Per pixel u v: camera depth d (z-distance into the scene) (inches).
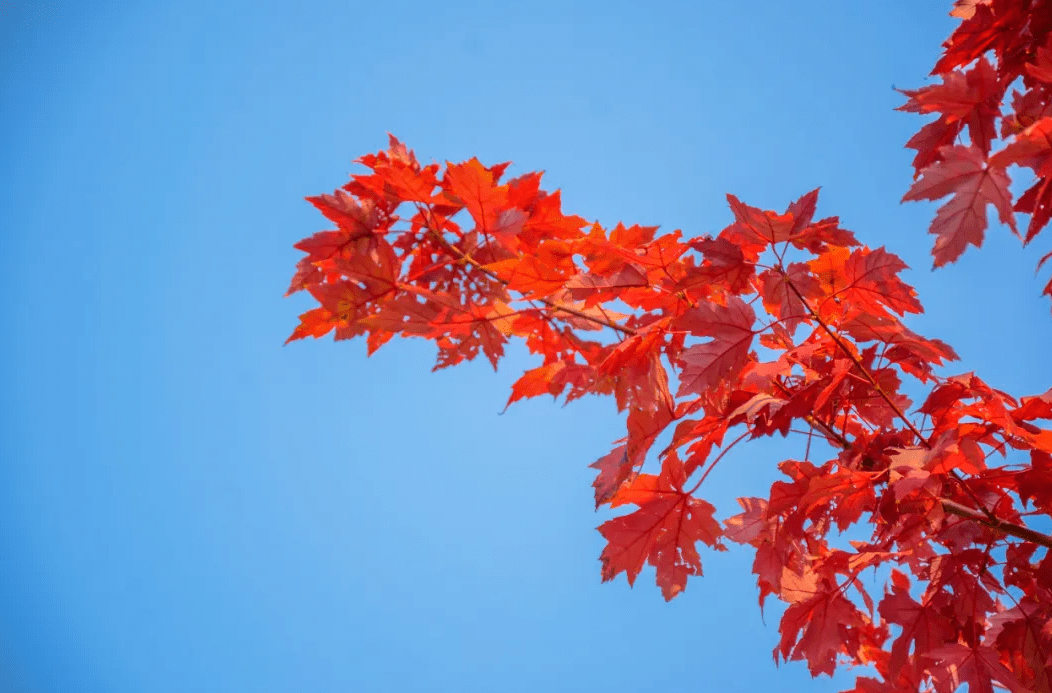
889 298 105.4
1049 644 106.4
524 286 109.0
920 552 110.1
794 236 106.2
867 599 113.0
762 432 107.3
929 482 104.6
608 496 106.9
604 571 106.6
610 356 107.0
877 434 107.0
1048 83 101.7
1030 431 104.0
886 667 115.7
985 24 103.8
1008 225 99.1
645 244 108.8
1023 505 105.8
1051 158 99.1
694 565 107.0
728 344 105.5
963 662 107.3
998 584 107.6
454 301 108.7
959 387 106.0
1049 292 105.3
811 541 108.1
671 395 108.2
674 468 106.6
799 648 109.1
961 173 99.7
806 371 107.2
